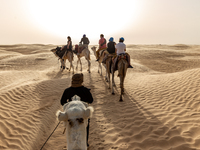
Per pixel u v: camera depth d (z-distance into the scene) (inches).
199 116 225.0
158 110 254.2
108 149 170.1
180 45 2194.9
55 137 196.7
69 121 104.4
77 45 618.2
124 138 187.6
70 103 117.1
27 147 178.4
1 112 248.7
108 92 358.3
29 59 1000.9
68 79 440.8
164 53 1266.0
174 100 288.5
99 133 201.3
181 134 185.8
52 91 350.3
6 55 1128.2
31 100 304.5
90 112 107.3
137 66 765.3
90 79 460.4
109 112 260.4
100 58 454.9
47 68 775.1
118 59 319.6
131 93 345.1
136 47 1998.0
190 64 896.3
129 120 229.3
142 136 188.9
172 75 423.8
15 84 428.1
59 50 643.5
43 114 249.9
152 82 398.9
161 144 172.4
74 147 99.3
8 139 189.6
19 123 222.5
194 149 160.4
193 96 289.7
